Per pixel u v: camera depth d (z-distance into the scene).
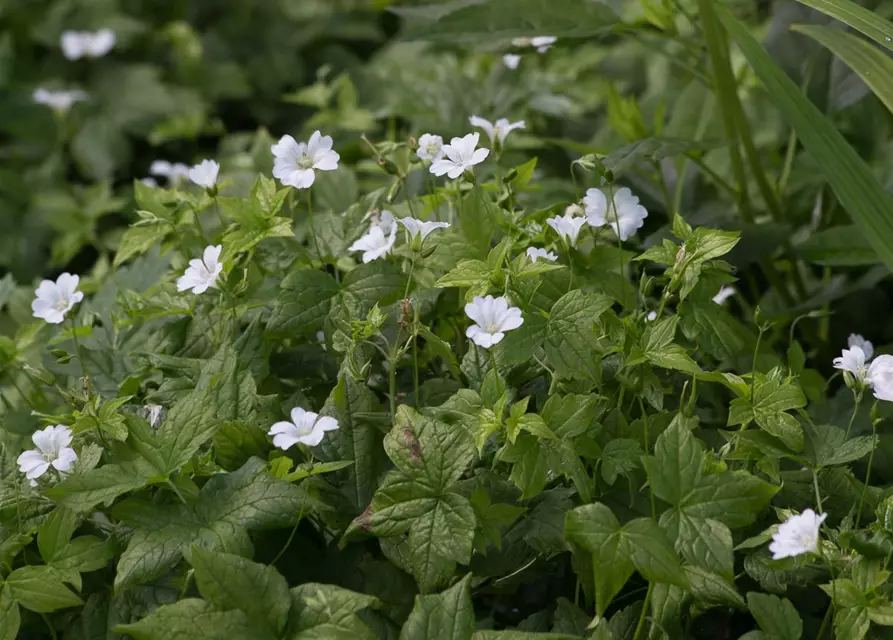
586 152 1.44
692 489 1.08
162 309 1.24
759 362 1.24
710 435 1.19
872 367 1.14
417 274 1.21
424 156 1.22
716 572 1.07
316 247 1.24
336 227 1.27
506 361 1.12
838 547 1.12
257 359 1.20
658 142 1.31
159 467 1.12
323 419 1.11
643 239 1.41
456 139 1.19
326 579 1.15
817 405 1.27
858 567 1.10
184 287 1.19
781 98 1.22
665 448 1.08
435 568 1.10
